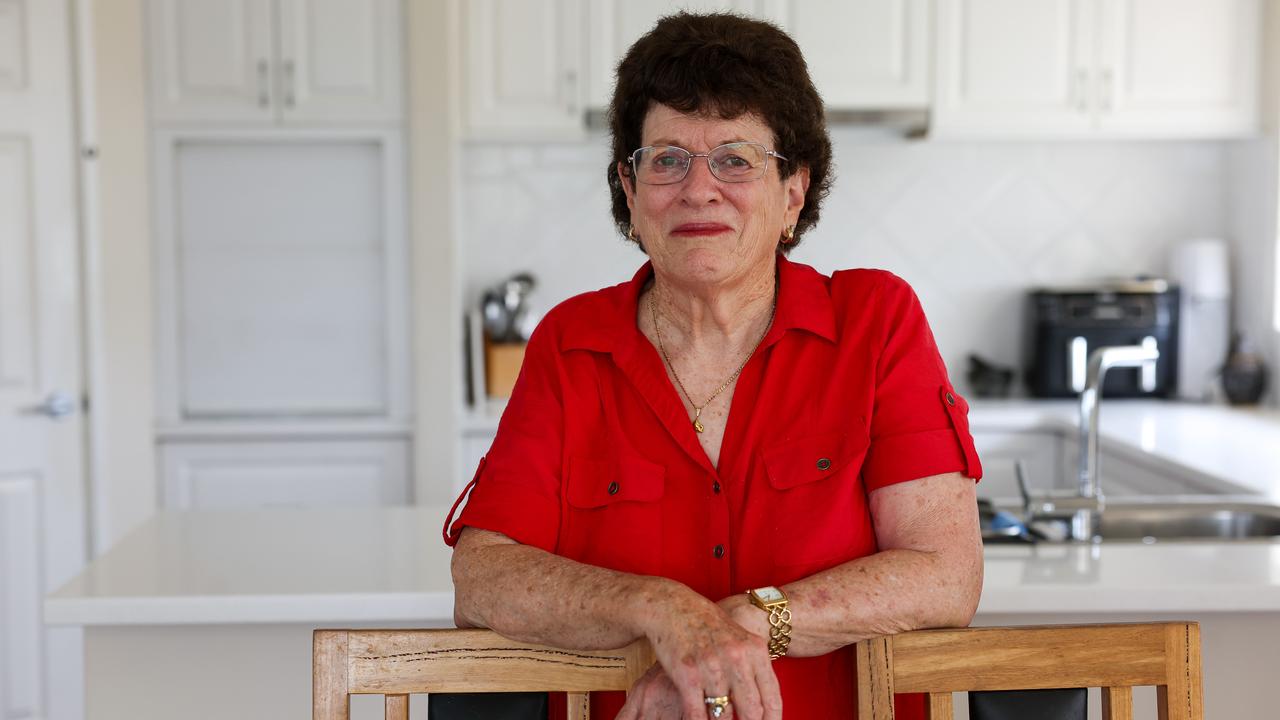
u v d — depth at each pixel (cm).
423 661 105
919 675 103
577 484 115
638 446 115
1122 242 378
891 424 111
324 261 334
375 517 201
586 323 121
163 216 328
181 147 329
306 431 328
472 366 348
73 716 320
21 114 315
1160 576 158
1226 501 225
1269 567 163
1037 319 356
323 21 324
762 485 112
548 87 335
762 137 111
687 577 112
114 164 322
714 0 335
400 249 331
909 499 109
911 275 378
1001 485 336
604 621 100
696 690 94
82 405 323
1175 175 376
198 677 162
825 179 122
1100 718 159
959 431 111
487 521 112
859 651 103
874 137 374
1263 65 341
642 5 333
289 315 335
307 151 331
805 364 115
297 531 190
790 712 109
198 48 323
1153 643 104
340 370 337
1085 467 208
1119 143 376
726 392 117
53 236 319
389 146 328
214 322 334
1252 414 331
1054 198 377
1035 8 337
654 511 113
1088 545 178
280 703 162
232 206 331
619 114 116
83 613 152
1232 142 371
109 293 324
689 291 115
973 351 380
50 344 320
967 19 337
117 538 326
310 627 161
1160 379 355
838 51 337
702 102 108
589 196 372
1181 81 341
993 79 338
